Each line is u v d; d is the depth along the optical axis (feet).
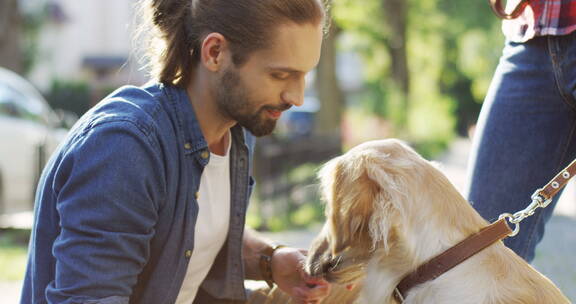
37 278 7.52
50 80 90.53
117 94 7.75
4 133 29.30
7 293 17.76
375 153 8.20
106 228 7.00
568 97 8.75
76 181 7.03
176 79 7.85
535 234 9.48
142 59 8.11
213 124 7.95
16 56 51.24
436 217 7.88
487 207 9.36
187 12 7.63
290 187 33.09
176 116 7.70
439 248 7.79
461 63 95.20
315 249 8.71
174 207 7.66
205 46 7.39
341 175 8.17
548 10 8.60
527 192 9.19
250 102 7.42
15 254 23.04
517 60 9.06
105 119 7.21
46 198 7.45
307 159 37.91
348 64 136.67
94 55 113.19
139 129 7.23
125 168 7.06
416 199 7.89
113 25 115.55
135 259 7.23
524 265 7.90
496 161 9.25
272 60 7.21
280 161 31.89
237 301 9.07
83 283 6.90
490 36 81.97
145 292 7.82
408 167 8.08
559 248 20.34
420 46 86.17
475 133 9.62
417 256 7.82
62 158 7.23
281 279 9.57
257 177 28.78
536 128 9.01
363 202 7.91
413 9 75.97
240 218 8.61
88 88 85.97
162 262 7.76
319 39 7.40
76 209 7.00
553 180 8.14
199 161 7.79
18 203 29.99
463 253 7.74
